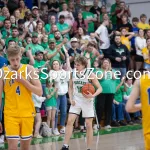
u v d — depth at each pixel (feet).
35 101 39.14
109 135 40.09
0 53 38.40
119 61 48.85
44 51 42.70
